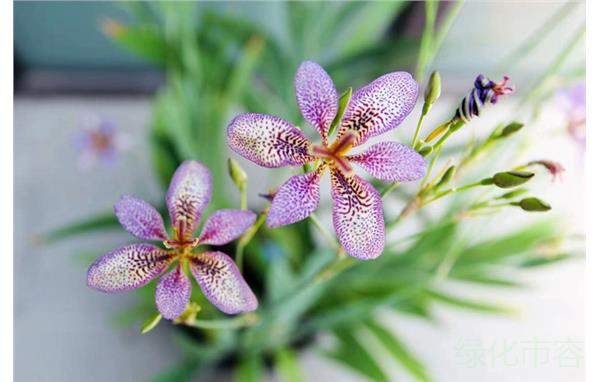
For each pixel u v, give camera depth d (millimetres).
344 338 489
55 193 762
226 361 576
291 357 491
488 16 760
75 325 675
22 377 641
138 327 672
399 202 660
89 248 722
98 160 689
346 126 246
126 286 250
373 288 509
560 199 760
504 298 725
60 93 830
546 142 762
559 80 365
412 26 670
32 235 726
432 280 437
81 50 817
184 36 494
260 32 541
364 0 533
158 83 850
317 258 407
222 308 248
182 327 548
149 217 254
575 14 750
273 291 415
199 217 256
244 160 704
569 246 663
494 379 671
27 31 781
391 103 242
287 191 235
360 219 240
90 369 652
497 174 253
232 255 494
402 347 475
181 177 252
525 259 415
